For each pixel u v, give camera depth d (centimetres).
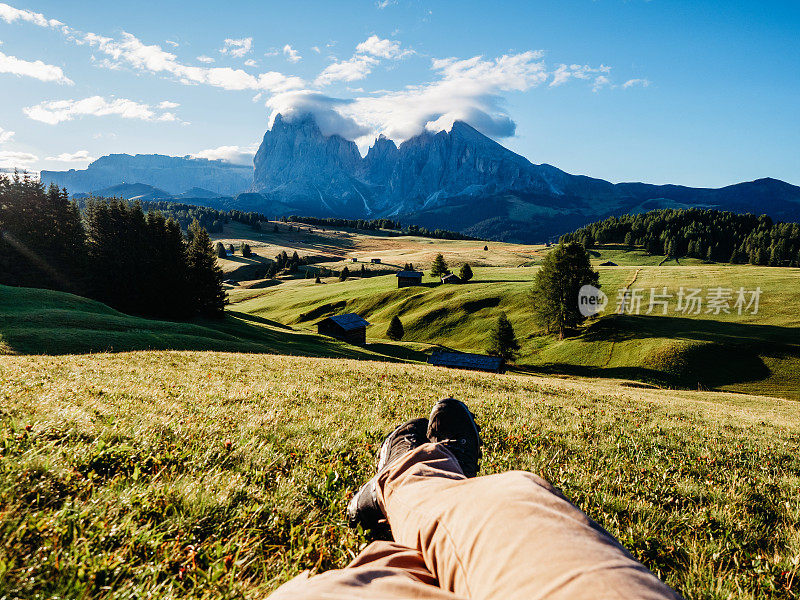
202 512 289
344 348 6228
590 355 7512
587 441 737
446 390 1415
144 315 6569
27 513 238
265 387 963
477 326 9338
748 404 3328
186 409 627
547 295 8462
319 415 699
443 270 13525
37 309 4172
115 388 745
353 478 407
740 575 310
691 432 1016
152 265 6556
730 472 627
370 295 11806
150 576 212
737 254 17538
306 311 11531
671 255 18538
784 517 458
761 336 7350
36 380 783
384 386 1351
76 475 303
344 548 269
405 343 8081
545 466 522
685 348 7019
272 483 371
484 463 500
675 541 358
